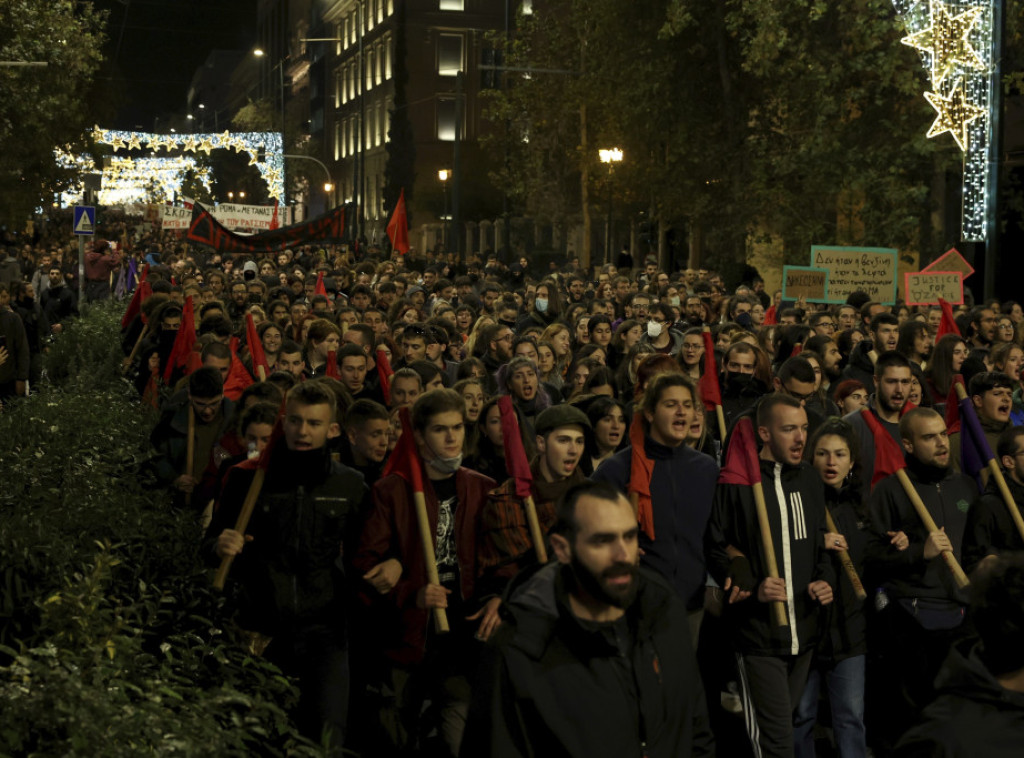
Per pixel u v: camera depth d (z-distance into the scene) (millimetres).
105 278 28250
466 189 64250
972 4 22750
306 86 106625
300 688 5367
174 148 74750
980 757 2832
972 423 6414
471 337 11234
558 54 38844
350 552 5508
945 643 6043
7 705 3662
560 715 3381
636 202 39000
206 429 7727
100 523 6074
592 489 3379
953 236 26500
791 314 13289
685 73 30875
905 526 6121
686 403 5711
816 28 25781
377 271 22000
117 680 4125
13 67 37500
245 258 30891
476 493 5652
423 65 73500
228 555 5211
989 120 18953
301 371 9711
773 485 5621
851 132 25969
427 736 6348
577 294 18969
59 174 44562
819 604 5695
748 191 28406
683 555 5762
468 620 5539
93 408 9578
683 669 3551
